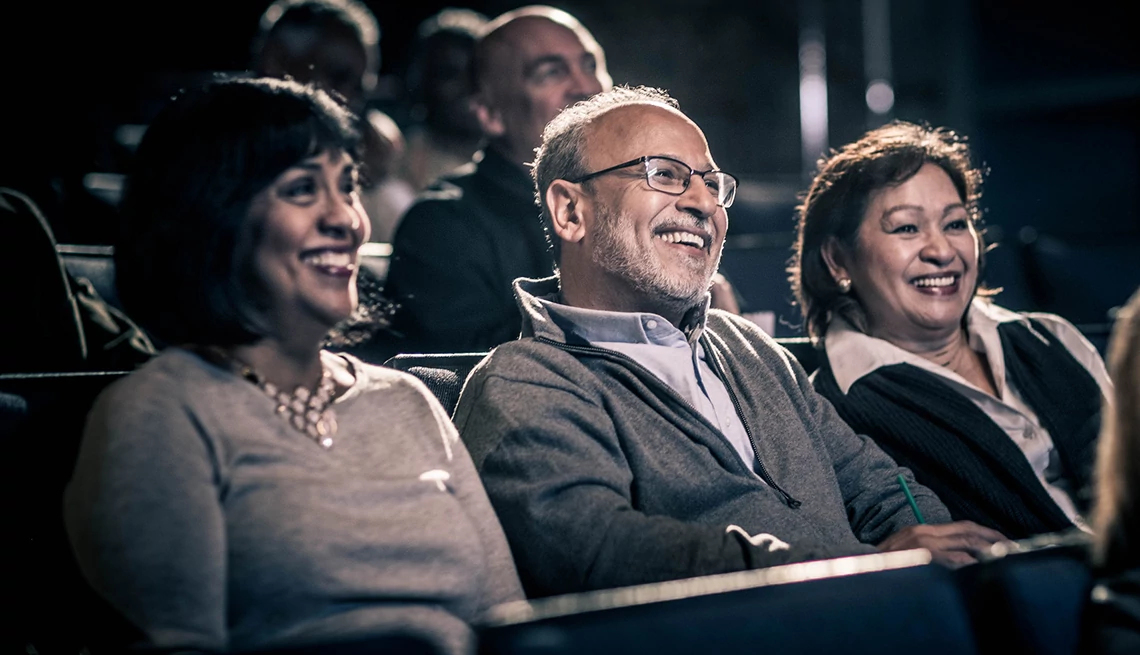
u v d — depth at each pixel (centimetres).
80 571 197
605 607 126
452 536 194
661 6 893
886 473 274
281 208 191
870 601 136
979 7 857
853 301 319
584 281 259
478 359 266
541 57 376
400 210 483
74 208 443
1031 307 482
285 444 187
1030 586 140
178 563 168
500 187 370
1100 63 837
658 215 251
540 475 220
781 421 257
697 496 235
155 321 192
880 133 325
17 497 204
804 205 330
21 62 662
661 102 273
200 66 800
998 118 864
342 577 180
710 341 262
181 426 176
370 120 481
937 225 308
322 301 194
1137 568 137
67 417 212
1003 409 304
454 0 877
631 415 238
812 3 870
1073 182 855
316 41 438
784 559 203
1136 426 139
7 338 286
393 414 204
